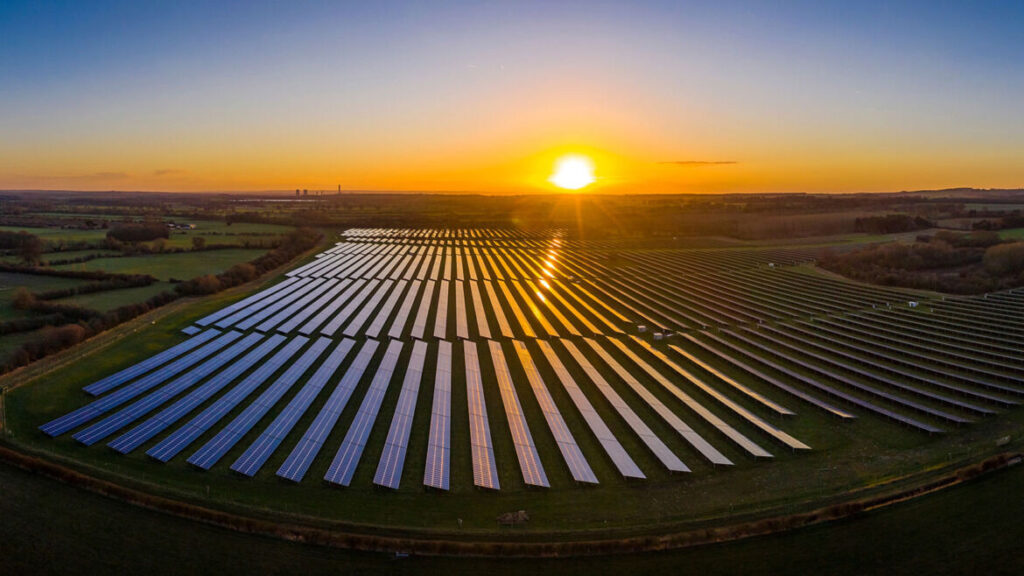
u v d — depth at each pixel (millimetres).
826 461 44469
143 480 38125
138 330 73875
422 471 41781
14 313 79000
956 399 56938
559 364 67000
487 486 39406
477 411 51875
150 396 51469
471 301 102938
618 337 80688
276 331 76812
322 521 35094
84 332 69875
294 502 37031
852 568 31562
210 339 70875
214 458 41406
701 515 37031
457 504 37812
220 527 33969
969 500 37219
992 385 59062
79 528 32719
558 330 84125
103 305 86000
